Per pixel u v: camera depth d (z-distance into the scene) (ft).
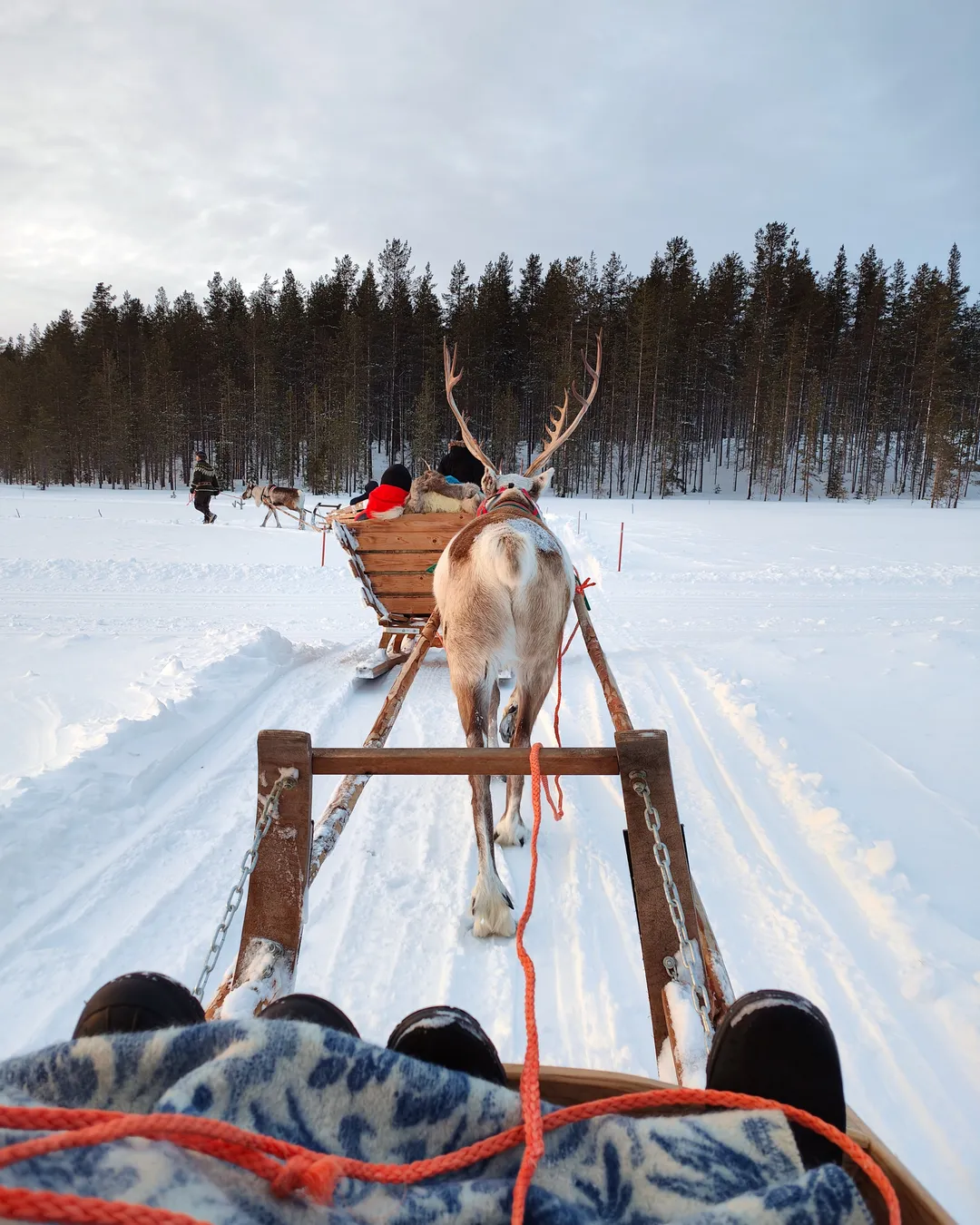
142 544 61.36
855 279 284.41
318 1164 2.99
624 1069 9.09
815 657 27.37
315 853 7.64
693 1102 4.01
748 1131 3.86
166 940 11.59
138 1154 2.77
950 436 193.16
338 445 195.52
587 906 12.53
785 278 261.65
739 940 11.57
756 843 14.49
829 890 12.86
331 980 10.69
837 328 267.39
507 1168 3.85
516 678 13.65
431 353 227.61
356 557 24.95
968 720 20.76
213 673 24.12
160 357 236.43
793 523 90.38
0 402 231.50
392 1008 10.13
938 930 11.37
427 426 203.82
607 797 16.79
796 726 19.98
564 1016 10.05
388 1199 3.35
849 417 245.24
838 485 209.77
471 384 225.76
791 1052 4.38
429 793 16.92
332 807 8.82
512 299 260.42
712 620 34.60
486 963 11.10
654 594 41.11
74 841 14.03
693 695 23.09
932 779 16.81
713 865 13.76
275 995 6.20
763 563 52.65
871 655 27.61
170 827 15.07
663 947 6.97
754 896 12.75
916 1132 8.16
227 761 18.38
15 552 54.65
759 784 16.85
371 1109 3.69
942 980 10.31
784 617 35.12
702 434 240.73
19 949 11.18
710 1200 3.69
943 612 36.27
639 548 60.23
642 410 225.15
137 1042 3.58
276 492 77.15
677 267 273.54
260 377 233.14
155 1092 3.53
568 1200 3.69
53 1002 10.14
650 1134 3.95
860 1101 8.59
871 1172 3.57
